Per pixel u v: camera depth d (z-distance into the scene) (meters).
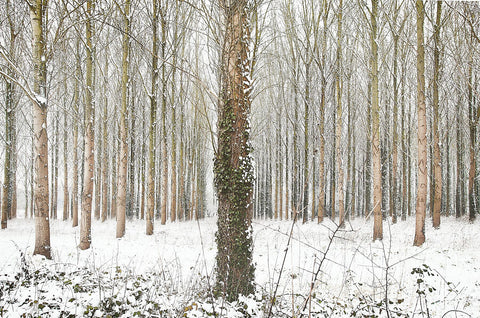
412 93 18.58
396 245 11.03
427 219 18.30
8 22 12.59
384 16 13.38
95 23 10.60
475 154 15.91
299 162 22.83
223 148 5.53
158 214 25.06
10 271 5.83
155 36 14.68
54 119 24.05
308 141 19.55
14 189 22.53
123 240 11.89
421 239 10.73
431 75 14.06
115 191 24.17
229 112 5.55
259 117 27.70
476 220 15.68
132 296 4.64
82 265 7.17
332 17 17.67
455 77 15.02
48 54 8.04
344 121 22.70
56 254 8.37
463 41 14.14
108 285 5.14
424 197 10.86
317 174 23.34
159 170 25.09
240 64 5.63
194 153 25.34
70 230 16.08
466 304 5.52
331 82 18.95
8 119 15.63
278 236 12.91
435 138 14.16
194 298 4.88
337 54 16.22
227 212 5.38
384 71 18.45
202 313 4.13
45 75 8.00
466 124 17.89
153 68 15.02
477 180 17.30
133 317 3.92
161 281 5.89
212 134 5.66
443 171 22.12
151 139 14.59
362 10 12.59
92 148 10.23
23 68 13.39
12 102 15.44
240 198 5.35
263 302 4.77
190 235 13.62
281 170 25.81
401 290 6.27
